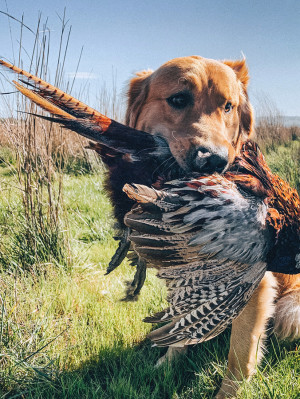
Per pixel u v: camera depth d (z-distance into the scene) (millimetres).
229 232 391
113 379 502
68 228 851
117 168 463
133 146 442
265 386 479
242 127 592
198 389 500
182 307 434
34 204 811
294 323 562
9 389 489
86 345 577
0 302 595
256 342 485
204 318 435
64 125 411
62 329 602
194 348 587
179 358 562
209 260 402
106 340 582
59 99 402
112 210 507
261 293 482
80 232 1025
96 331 600
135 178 457
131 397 482
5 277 713
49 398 483
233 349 492
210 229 386
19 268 733
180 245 391
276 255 448
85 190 1362
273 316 564
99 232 1011
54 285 721
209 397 504
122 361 556
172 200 383
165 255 400
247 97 600
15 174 896
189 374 546
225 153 458
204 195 391
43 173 810
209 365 544
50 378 495
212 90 509
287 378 488
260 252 419
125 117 604
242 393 477
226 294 429
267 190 456
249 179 446
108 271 540
